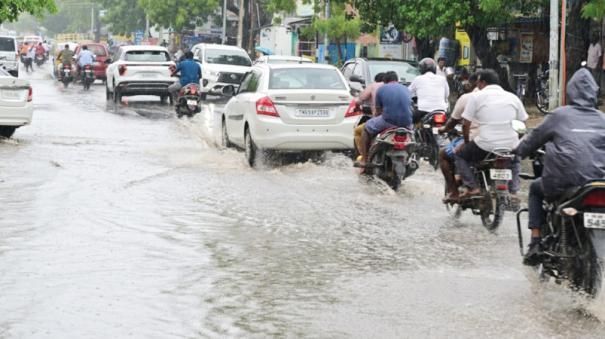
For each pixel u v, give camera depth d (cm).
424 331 839
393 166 1716
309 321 867
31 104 2397
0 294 944
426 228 1359
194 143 2469
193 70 3250
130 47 4128
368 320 873
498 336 824
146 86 3956
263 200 1574
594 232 902
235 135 2173
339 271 1076
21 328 829
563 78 3094
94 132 2695
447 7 3500
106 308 899
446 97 2147
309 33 6053
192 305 916
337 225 1366
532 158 1122
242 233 1294
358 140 1864
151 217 1397
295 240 1253
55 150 2209
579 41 3422
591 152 942
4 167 1891
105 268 1066
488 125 1341
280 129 1977
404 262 1128
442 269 1092
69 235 1250
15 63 6016
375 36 6256
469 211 1516
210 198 1584
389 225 1374
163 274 1044
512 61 4394
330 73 2108
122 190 1642
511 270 1089
